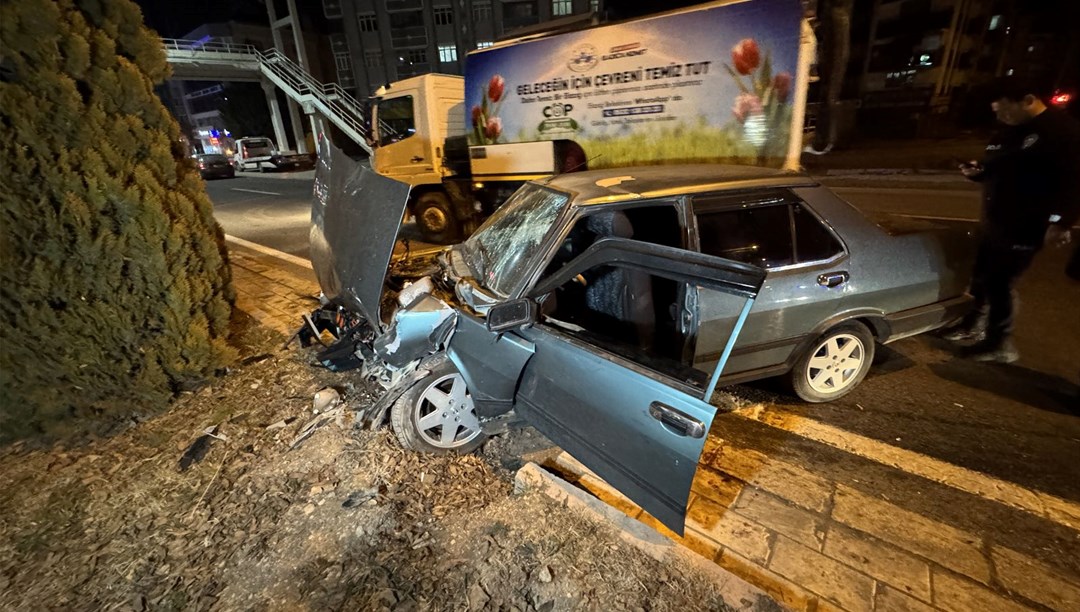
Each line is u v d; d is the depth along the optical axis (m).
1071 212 3.22
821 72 12.23
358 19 38.69
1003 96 3.34
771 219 2.89
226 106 39.34
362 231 2.91
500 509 2.56
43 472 3.08
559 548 2.29
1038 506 2.48
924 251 3.23
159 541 2.53
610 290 2.86
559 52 6.32
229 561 2.39
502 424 2.94
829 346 3.24
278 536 2.51
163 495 2.83
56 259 3.10
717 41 5.19
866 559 2.22
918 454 2.89
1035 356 3.88
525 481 2.66
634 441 2.10
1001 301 3.65
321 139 3.87
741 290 1.81
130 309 3.40
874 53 25.58
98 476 3.03
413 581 2.21
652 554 2.20
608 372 2.16
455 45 38.97
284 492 2.79
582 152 6.58
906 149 15.24
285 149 34.19
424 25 38.50
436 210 8.72
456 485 2.76
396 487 2.76
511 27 37.91
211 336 4.02
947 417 3.22
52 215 3.05
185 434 3.38
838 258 2.98
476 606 2.07
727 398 3.53
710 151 5.58
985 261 3.66
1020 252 3.42
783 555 2.25
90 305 3.25
